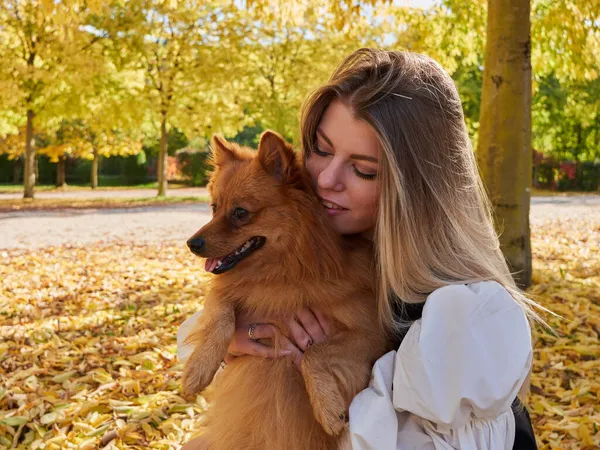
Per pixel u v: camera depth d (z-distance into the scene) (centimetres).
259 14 993
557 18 981
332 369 210
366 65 213
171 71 2633
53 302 799
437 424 179
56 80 2453
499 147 702
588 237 1380
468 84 2602
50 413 440
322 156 231
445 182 196
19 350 592
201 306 751
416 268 192
